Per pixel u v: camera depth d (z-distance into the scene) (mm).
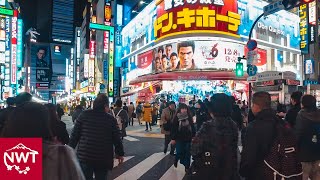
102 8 61844
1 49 32500
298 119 4602
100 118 4781
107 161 4703
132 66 42750
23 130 1769
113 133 4805
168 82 29391
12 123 1789
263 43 32812
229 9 28391
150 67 35406
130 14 48469
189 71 28078
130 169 8695
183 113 8102
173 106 10695
